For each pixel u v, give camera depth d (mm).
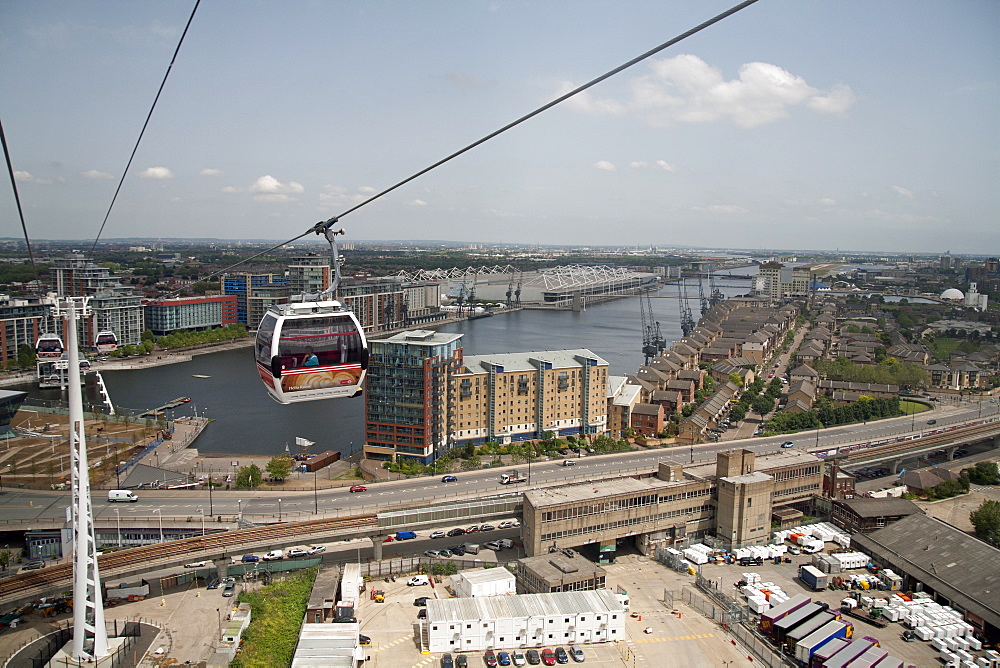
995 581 140625
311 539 150000
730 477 173875
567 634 126562
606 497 161125
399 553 162125
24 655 118875
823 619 130500
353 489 190500
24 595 126188
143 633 125812
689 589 149250
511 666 119562
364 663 119250
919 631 130125
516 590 146750
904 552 158250
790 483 188125
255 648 122188
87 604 117812
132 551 140500
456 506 162375
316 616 131250
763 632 132250
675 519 170750
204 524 164750
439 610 127125
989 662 119625
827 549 170500
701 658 123250
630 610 139500
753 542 171375
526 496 160500
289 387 73625
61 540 162125
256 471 196375
